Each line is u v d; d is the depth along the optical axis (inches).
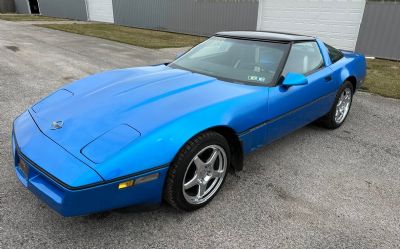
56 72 289.6
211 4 599.2
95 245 88.5
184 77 126.8
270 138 128.9
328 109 167.3
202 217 102.0
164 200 100.9
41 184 85.7
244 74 130.3
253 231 96.7
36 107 113.9
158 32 685.9
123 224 97.0
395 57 403.5
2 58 343.0
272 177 127.7
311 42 156.8
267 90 122.3
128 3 774.5
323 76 153.9
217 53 145.1
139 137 87.6
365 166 140.6
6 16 1066.7
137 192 87.3
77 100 110.0
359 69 190.4
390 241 95.5
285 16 503.8
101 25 799.1
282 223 100.9
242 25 564.1
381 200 115.9
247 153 119.2
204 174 103.9
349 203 113.1
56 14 1082.1
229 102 108.2
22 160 91.0
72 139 89.6
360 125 190.5
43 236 90.5
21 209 100.7
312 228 99.3
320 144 161.0
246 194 115.3
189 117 96.2
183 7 647.1
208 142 98.8
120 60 357.7
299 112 140.2
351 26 433.7
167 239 92.0
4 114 179.9
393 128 187.6
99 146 85.8
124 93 110.9
